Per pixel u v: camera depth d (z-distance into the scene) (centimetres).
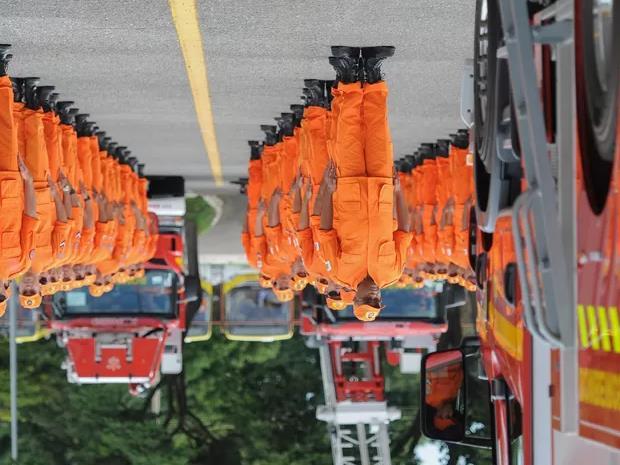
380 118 2575
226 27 2492
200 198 7325
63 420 9962
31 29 2516
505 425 1383
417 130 4084
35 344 9950
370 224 2545
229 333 6844
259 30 2514
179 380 10119
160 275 5359
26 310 6844
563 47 988
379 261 2558
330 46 2642
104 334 5309
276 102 3506
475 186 1379
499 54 1098
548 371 1168
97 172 3841
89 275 3859
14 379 7206
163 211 5869
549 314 958
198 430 10131
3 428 9812
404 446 9781
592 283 903
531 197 980
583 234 922
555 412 1000
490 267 1449
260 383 10244
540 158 977
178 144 4612
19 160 2509
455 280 4422
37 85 3069
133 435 10000
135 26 2503
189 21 2441
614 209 861
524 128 990
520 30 987
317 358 10262
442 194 4397
